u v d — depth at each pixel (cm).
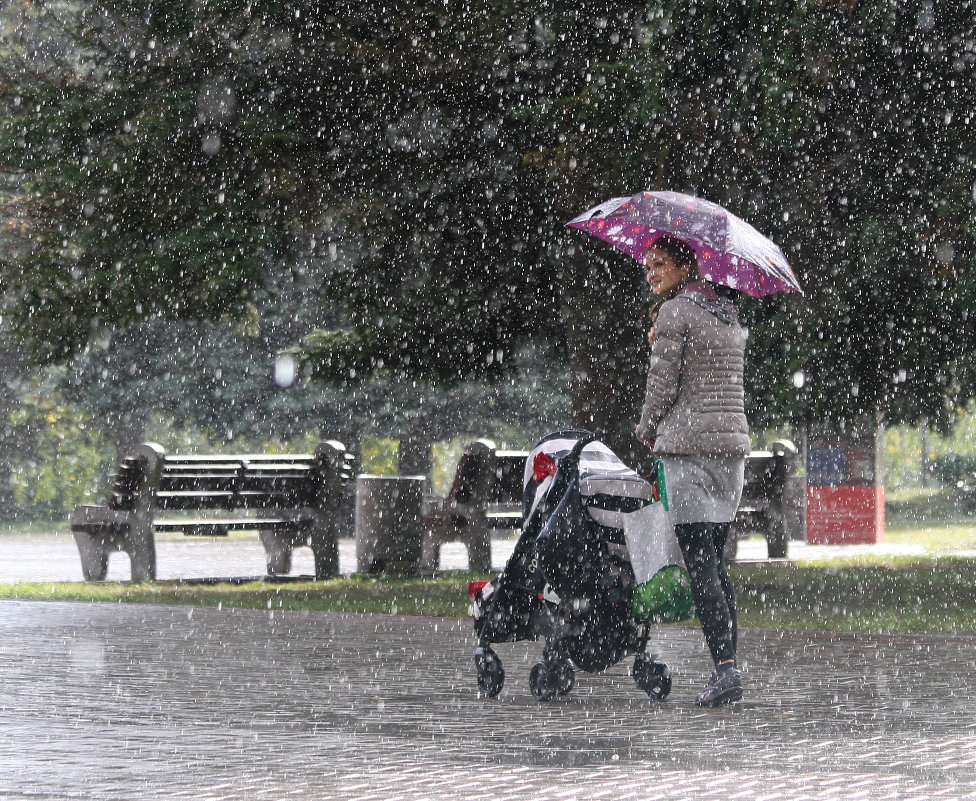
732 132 4253
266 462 5400
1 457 14938
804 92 4028
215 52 5047
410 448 12481
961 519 13488
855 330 4528
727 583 2270
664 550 2186
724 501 2222
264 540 5603
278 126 4884
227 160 4916
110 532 5138
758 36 4009
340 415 12156
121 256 5003
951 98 4231
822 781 1533
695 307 2261
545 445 2328
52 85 5153
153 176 4919
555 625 2214
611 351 5038
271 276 6209
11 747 1756
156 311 4991
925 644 3053
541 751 1731
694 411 2231
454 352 5922
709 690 2136
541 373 12419
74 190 4947
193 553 7806
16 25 6162
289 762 1650
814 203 4416
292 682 2425
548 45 4909
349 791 1475
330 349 5950
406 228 5253
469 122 5078
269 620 3628
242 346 12156
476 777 1556
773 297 4603
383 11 5019
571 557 2217
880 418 5175
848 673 2548
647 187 4266
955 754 1712
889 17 3919
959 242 4122
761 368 4716
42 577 5675
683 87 4162
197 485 5234
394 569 5578
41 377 12481
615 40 4634
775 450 6762
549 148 4369
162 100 4909
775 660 2756
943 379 4656
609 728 1925
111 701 2183
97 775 1567
